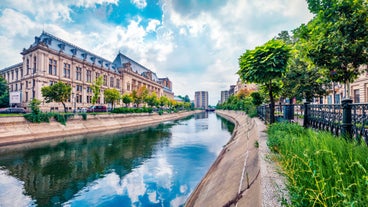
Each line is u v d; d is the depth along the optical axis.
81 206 7.69
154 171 11.58
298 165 3.04
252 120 22.36
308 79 14.59
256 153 7.06
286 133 6.22
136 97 56.72
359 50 4.92
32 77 39.75
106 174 11.18
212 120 57.03
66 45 49.34
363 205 1.81
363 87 20.03
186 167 12.23
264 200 2.96
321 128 7.14
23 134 20.33
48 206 7.68
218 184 7.20
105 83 59.16
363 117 4.59
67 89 31.27
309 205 2.15
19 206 7.68
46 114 23.78
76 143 20.30
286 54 8.10
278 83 10.93
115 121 35.84
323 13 5.15
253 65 8.53
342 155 2.74
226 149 14.67
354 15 4.61
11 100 31.02
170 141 21.48
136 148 17.89
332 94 26.66
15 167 12.41
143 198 8.27
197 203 6.70
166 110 75.19
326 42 5.18
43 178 10.61
